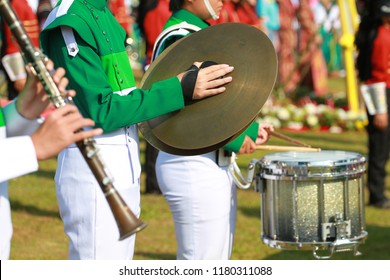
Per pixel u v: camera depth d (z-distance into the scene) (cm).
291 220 628
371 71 1095
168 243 930
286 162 625
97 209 512
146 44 1079
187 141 530
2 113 389
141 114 507
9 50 942
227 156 616
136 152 534
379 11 1077
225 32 559
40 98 383
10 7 361
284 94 2134
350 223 634
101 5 523
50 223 1012
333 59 2636
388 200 1124
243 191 1201
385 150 1118
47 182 1247
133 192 523
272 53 532
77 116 365
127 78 529
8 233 414
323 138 1722
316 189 626
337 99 2047
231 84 533
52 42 505
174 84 519
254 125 635
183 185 610
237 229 988
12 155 359
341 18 1847
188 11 606
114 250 520
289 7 2211
